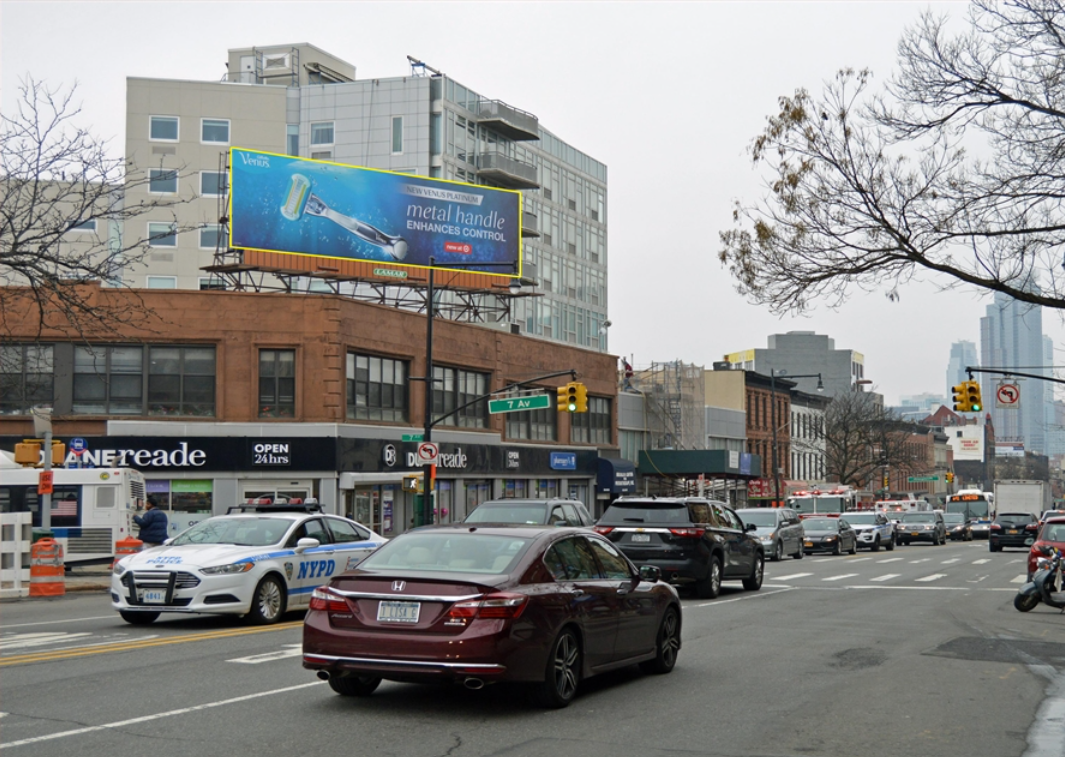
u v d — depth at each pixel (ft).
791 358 407.03
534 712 32.68
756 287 57.98
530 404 124.67
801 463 309.01
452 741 28.63
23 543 76.79
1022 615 65.26
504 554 33.17
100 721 30.73
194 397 131.44
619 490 197.26
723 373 270.87
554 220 249.14
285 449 130.72
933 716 32.99
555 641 32.53
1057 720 32.53
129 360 130.31
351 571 32.94
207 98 222.28
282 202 149.89
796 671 41.70
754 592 81.92
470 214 165.68
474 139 225.97
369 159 218.79
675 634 41.39
